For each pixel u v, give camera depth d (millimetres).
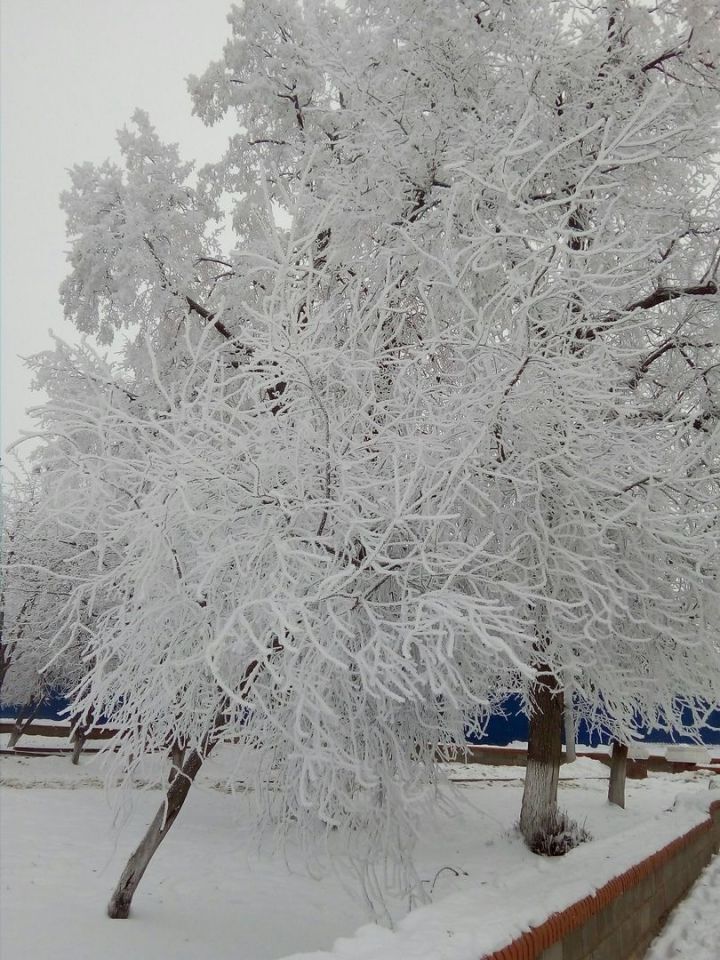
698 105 11211
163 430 5418
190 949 6484
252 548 5531
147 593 5574
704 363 10484
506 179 6312
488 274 8531
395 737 5832
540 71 9953
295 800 6051
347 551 5559
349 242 9930
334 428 5953
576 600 7602
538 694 10711
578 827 11477
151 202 15008
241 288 13688
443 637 5387
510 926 4066
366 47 10938
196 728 6043
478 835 11539
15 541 16484
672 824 9789
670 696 9969
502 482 6812
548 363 6113
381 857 6352
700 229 10359
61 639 18375
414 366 6973
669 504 7977
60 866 9016
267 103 16078
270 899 8320
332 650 5387
